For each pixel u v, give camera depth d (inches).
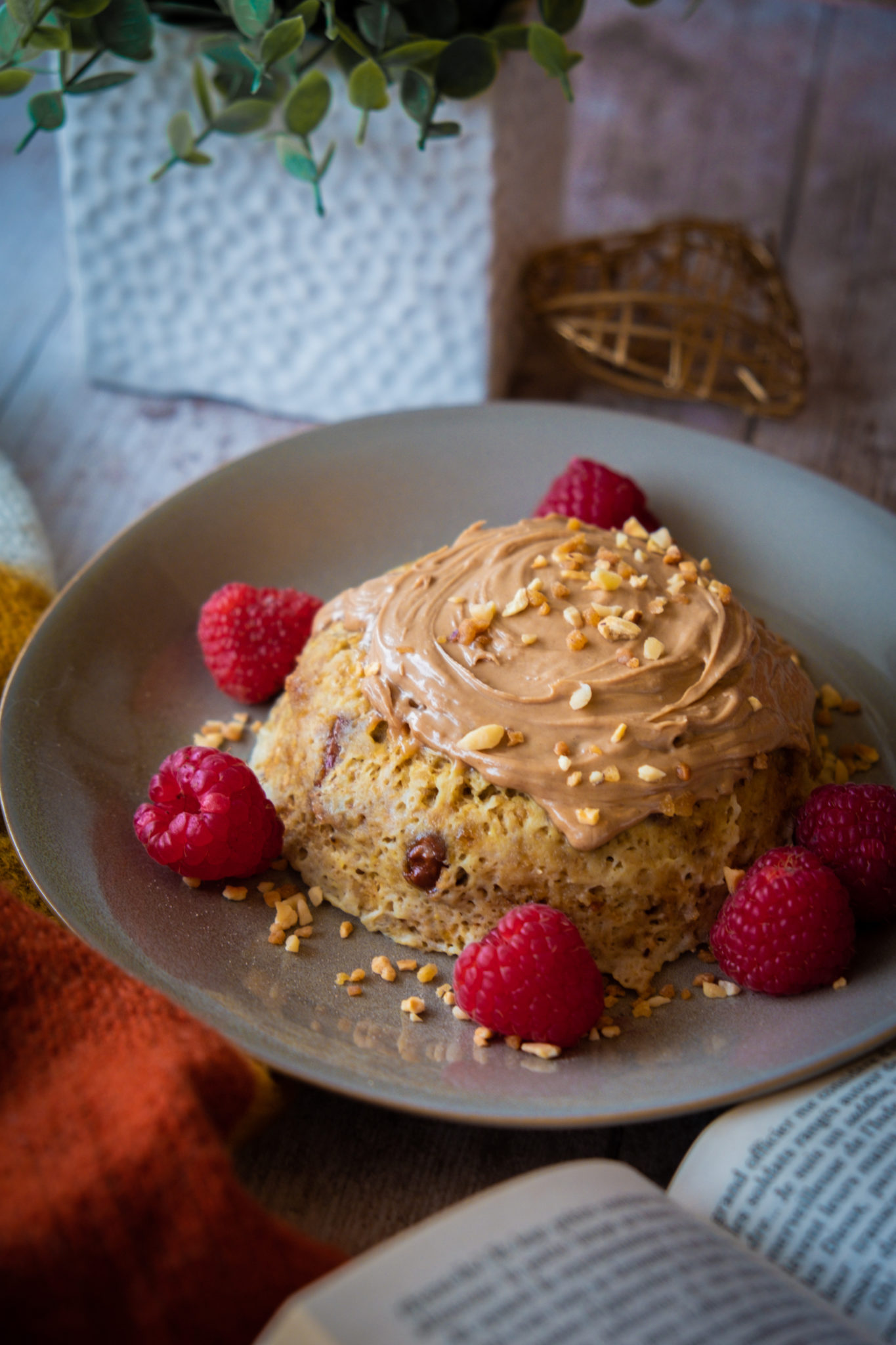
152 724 14.0
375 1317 9.7
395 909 12.8
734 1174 11.1
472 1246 10.1
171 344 17.5
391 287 16.5
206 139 15.9
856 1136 11.2
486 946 11.9
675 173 20.3
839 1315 10.2
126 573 14.5
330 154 14.6
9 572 14.8
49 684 13.6
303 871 13.1
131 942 12.1
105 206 16.6
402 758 12.7
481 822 12.5
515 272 17.3
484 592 13.1
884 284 19.1
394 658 12.8
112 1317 9.9
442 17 14.3
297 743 13.4
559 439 15.7
